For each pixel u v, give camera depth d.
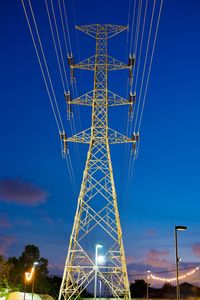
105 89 61.62
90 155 60.16
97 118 61.12
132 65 60.47
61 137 60.22
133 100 60.41
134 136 59.62
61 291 56.94
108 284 57.00
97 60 62.25
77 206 58.75
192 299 118.38
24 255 122.12
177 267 45.19
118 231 57.75
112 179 59.41
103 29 63.06
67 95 60.53
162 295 131.00
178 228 46.09
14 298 83.88
